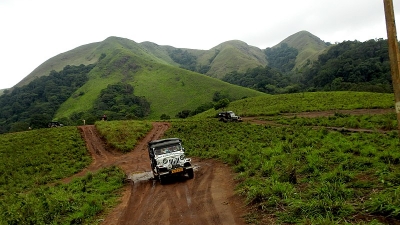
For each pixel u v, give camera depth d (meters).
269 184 10.09
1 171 27.94
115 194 14.21
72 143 39.66
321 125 31.83
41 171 27.08
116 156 33.44
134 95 148.88
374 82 107.25
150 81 173.88
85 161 31.05
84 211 10.90
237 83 197.12
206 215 8.95
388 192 7.17
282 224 6.93
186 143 31.62
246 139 26.95
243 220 7.88
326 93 68.62
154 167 16.17
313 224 6.10
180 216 9.30
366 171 10.20
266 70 196.12
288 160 13.61
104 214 10.84
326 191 7.91
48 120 96.75
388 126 23.33
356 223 6.00
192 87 153.62
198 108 96.19
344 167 11.01
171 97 146.50
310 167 11.64
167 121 62.41
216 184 12.95
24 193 18.50
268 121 44.31
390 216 6.03
